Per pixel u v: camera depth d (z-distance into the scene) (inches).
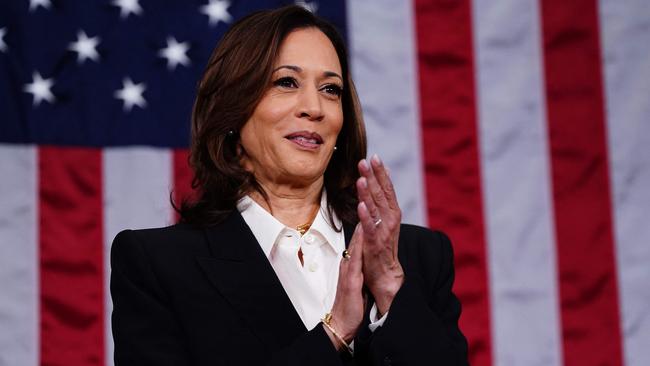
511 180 518.0
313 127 248.2
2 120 473.7
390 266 237.3
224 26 507.8
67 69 485.7
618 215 522.6
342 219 263.1
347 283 229.6
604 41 533.0
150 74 496.1
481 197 513.7
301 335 226.4
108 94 489.1
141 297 238.2
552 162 521.7
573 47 531.2
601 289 516.7
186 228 253.6
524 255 514.0
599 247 519.2
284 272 247.3
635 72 532.7
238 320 234.2
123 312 240.7
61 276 470.3
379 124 509.0
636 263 520.1
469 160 515.5
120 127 487.8
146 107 492.7
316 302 244.1
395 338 227.3
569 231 518.3
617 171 525.0
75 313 469.4
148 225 483.2
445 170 512.4
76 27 489.7
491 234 511.8
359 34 512.4
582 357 512.4
